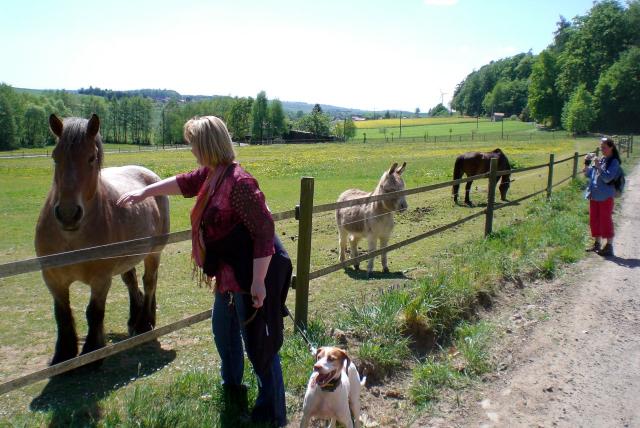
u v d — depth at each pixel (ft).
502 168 49.85
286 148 228.63
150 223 17.25
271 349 10.92
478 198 53.42
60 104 407.23
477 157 49.21
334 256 30.07
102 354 10.89
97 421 10.98
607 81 253.24
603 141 27.73
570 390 14.07
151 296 17.90
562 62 312.91
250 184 10.20
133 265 16.10
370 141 299.79
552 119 314.55
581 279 23.68
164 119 421.18
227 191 10.19
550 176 44.73
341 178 78.43
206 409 11.52
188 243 33.86
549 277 23.63
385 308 16.88
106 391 12.92
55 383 13.47
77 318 19.27
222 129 10.37
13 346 16.20
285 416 11.60
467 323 17.89
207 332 17.69
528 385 14.33
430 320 16.97
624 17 285.64
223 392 12.06
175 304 20.98
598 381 14.58
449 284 19.25
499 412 12.99
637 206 44.37
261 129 386.52
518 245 26.94
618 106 250.98
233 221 10.39
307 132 359.87
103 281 14.28
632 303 20.80
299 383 13.08
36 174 100.07
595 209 28.19
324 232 37.58
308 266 15.83
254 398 12.10
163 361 15.05
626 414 12.95
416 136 338.75
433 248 30.99
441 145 204.64
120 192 15.87
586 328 18.25
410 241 22.40
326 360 10.12
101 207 14.20
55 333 17.46
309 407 10.52
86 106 437.58
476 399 13.62
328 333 15.74
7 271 8.82
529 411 13.06
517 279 22.48
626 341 17.26
